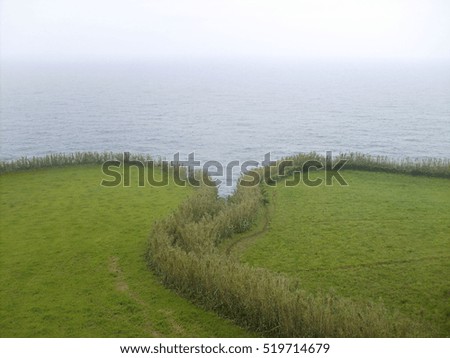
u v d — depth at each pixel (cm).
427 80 19088
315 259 1469
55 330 1052
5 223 1759
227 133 7250
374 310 1028
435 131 6950
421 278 1325
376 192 2192
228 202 1981
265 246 1583
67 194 2142
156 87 15975
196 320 1099
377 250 1526
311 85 16825
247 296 1086
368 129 7275
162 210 1927
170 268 1275
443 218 1822
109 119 8456
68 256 1462
